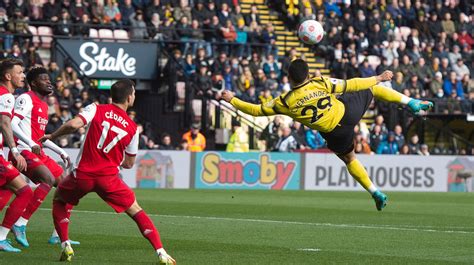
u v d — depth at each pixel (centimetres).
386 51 7850
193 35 7175
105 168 2242
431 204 4941
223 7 7419
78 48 6669
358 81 2716
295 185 6228
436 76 7744
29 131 2670
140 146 6103
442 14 8444
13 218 2508
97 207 4153
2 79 2527
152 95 6925
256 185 6141
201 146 6278
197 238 2962
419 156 6488
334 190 6209
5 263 2273
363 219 3831
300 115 2709
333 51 7662
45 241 2770
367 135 6975
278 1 8012
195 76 6794
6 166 2502
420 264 2381
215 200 4894
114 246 2677
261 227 3384
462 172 6600
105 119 2242
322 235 3112
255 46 7331
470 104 7550
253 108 2694
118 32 7025
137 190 5672
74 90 6284
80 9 6894
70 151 5588
